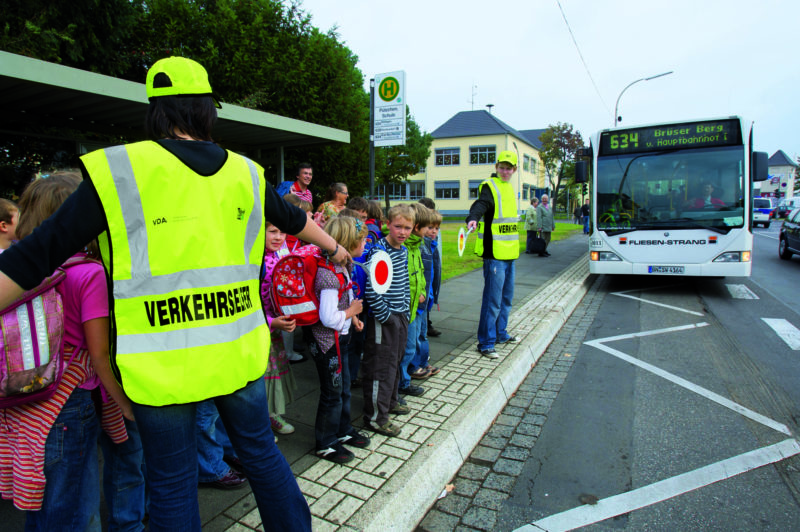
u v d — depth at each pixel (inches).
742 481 116.3
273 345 123.3
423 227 143.1
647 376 188.7
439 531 100.0
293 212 71.2
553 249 680.4
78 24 291.4
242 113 256.5
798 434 139.9
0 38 247.8
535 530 99.9
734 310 301.4
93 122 270.8
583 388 177.6
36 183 68.4
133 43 386.9
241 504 97.6
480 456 130.0
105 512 94.3
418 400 148.0
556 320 258.7
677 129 337.7
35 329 61.1
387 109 292.2
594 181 354.6
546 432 143.5
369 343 126.2
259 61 405.1
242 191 61.7
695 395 169.3
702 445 134.0
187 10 394.6
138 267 54.0
